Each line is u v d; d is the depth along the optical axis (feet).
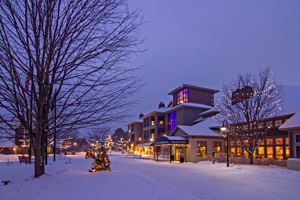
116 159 143.95
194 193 39.60
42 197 24.35
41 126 33.53
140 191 28.30
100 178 33.99
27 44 26.86
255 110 89.56
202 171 72.13
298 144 76.07
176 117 166.91
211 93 172.55
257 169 70.28
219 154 108.99
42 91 30.25
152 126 200.13
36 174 35.83
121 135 349.41
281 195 38.40
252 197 37.01
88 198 23.90
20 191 27.43
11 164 74.33
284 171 64.69
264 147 97.25
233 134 97.86
